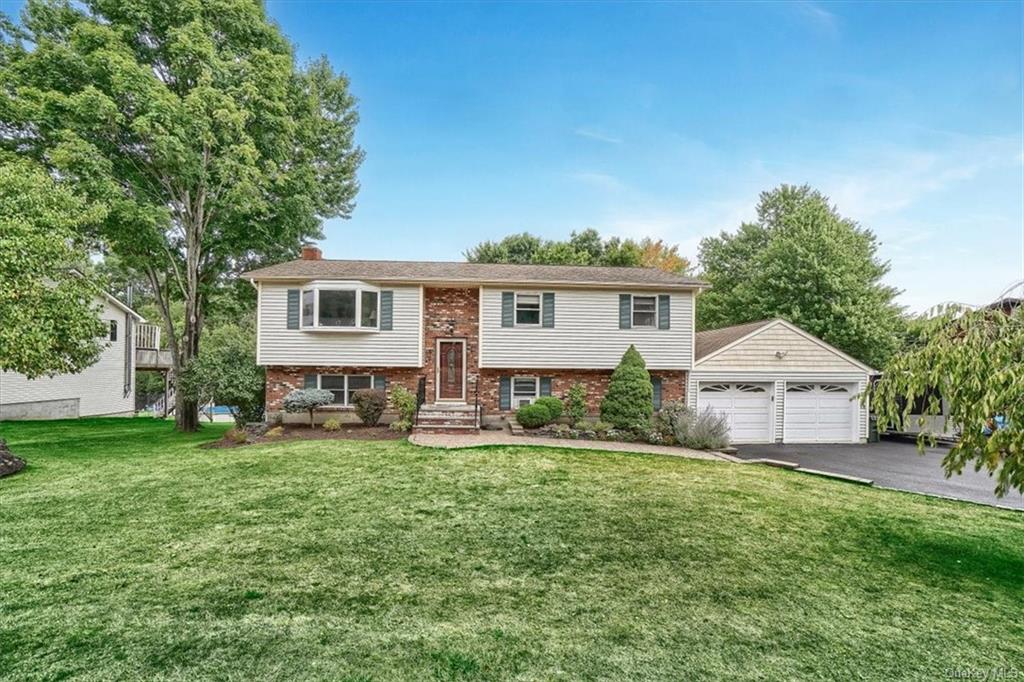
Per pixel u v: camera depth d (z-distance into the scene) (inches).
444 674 128.9
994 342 203.9
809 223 995.9
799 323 914.7
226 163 580.1
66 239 431.2
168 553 210.1
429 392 631.2
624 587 184.5
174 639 143.9
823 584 192.2
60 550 212.5
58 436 572.1
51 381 786.2
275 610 162.1
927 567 213.0
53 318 405.4
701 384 644.1
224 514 263.9
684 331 629.0
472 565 202.4
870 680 131.6
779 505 304.8
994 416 205.9
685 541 235.3
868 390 259.4
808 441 654.5
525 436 530.9
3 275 366.3
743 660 138.8
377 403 565.6
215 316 952.9
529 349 614.9
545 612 163.9
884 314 878.4
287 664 132.1
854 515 289.3
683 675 130.8
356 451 432.5
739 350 645.9
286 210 667.4
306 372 608.4
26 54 550.9
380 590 178.4
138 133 537.0
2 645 139.3
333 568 197.0
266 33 633.0
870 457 540.4
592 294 623.5
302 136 711.7
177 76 593.6
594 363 618.8
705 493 326.3
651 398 579.2
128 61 518.6
